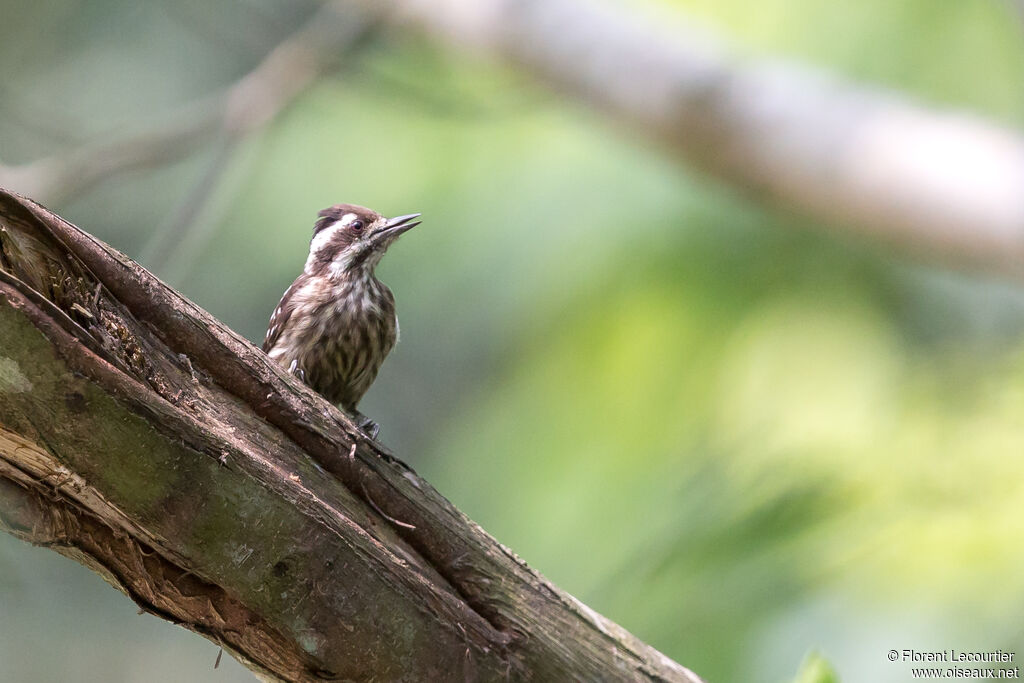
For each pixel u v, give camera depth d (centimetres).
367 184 1337
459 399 1471
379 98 1329
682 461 1014
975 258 1080
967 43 1219
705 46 1221
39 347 486
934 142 1092
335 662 579
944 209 1073
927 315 1152
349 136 1363
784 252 1185
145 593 561
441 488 1146
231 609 565
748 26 1298
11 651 1098
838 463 916
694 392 1115
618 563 962
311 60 1309
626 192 1232
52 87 1509
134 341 566
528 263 1250
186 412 548
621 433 1099
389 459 633
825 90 1167
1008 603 786
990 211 1048
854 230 1140
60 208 1262
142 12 1564
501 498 1106
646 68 1212
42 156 1410
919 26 1233
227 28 1580
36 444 510
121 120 1492
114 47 1552
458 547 642
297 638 568
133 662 1226
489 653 623
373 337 995
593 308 1188
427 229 1302
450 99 1373
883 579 825
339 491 621
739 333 1142
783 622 830
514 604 652
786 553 869
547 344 1195
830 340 1106
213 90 1593
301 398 614
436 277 1299
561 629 661
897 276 1167
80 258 557
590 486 1058
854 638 802
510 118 1318
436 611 594
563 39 1260
